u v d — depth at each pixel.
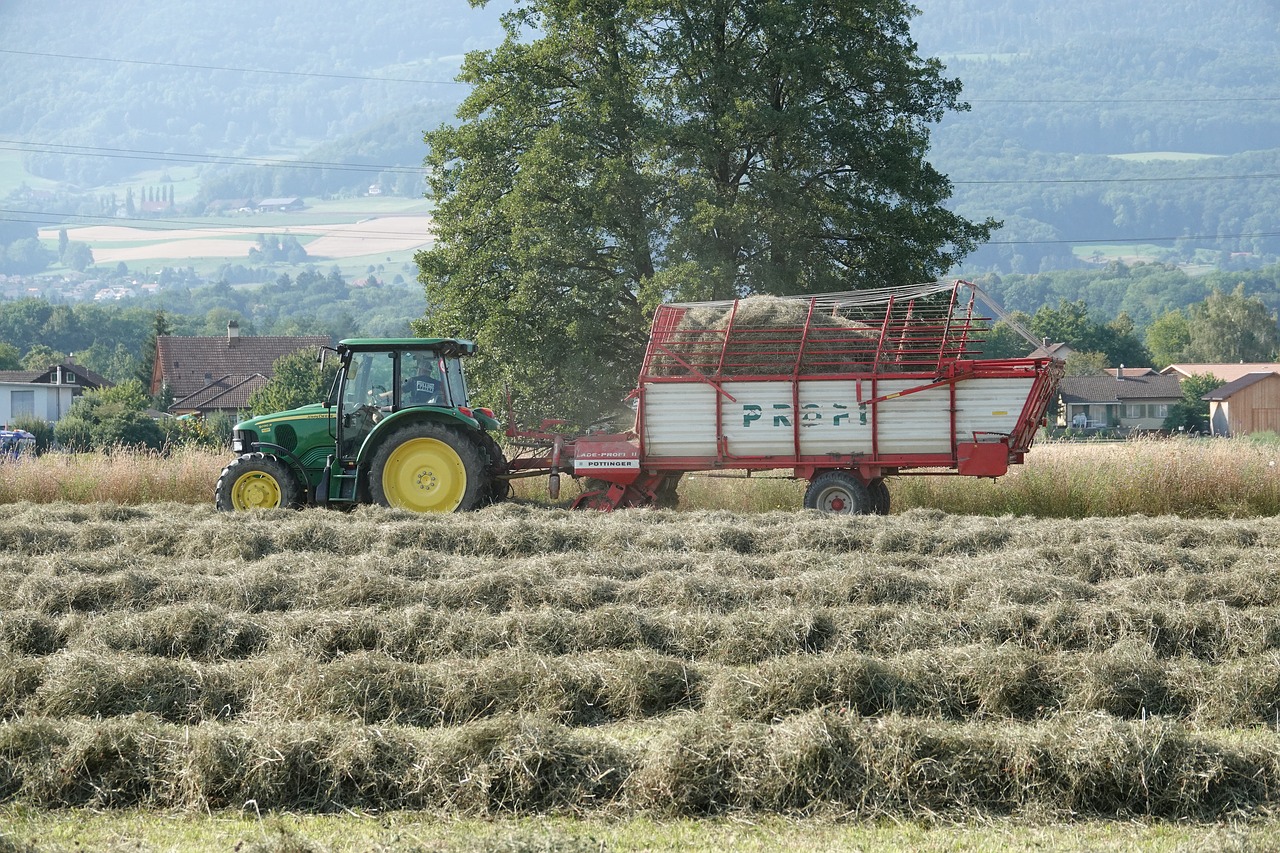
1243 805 22.67
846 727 23.94
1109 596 37.03
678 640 33.00
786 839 21.30
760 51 96.12
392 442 57.03
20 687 28.62
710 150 90.75
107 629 33.50
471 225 97.81
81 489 69.75
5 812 22.78
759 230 90.25
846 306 57.56
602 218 90.62
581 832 21.59
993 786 23.17
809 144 92.38
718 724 24.34
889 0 99.25
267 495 57.97
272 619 34.22
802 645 32.53
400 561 41.12
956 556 43.84
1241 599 36.69
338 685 28.20
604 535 46.38
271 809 23.05
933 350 56.25
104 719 26.56
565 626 33.22
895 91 98.44
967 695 28.22
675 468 57.84
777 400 56.94
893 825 22.11
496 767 23.28
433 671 29.25
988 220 99.06
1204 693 27.92
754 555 43.78
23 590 37.69
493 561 42.16
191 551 45.53
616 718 28.34
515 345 92.50
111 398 190.25
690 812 22.61
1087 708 27.69
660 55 96.31
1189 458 63.81
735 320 57.34
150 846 20.89
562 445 59.84
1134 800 22.83
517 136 98.44
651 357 58.28
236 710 28.48
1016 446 55.88
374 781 23.38
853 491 56.62
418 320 102.19
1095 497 62.59
